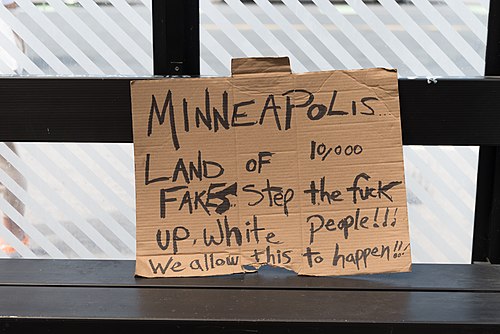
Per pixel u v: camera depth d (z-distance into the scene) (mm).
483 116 997
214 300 875
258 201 944
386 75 929
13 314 831
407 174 1130
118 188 1165
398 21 1049
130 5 1057
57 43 1081
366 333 817
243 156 941
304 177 941
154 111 936
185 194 945
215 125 939
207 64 1083
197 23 1052
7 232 1190
